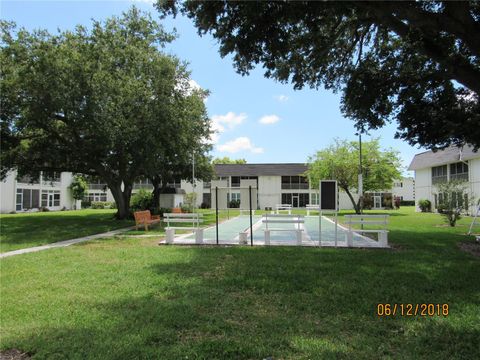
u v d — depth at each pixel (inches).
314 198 2052.2
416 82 456.1
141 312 185.3
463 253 366.3
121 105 710.5
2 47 660.1
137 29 831.1
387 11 273.6
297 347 144.3
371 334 159.9
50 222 825.5
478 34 274.4
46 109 670.5
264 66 327.0
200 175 1207.6
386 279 250.5
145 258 340.2
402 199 2591.0
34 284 245.3
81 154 800.9
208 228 713.0
